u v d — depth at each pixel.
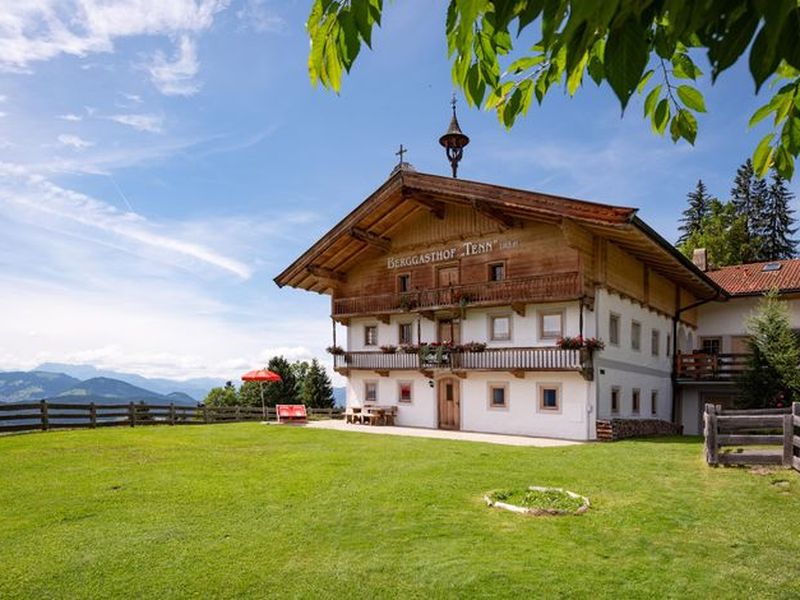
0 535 7.39
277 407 27.61
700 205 52.28
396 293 25.70
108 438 18.53
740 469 10.64
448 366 23.14
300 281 27.78
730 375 25.44
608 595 5.38
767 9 1.16
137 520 8.05
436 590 5.53
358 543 6.94
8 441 17.30
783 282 27.44
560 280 20.16
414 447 15.94
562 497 8.89
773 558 6.29
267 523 7.84
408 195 23.52
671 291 27.25
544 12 1.37
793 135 2.38
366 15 1.80
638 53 1.44
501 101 2.54
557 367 20.11
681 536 7.04
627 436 20.00
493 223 22.77
